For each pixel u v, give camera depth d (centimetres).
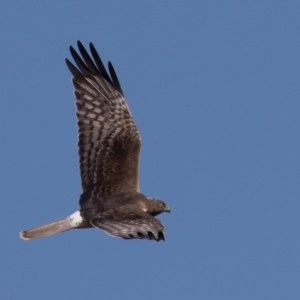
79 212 1728
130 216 1652
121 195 1752
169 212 1791
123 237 1545
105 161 1798
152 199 1781
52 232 1727
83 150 1822
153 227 1560
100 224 1653
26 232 1727
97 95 1859
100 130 1834
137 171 1798
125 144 1820
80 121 1839
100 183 1772
